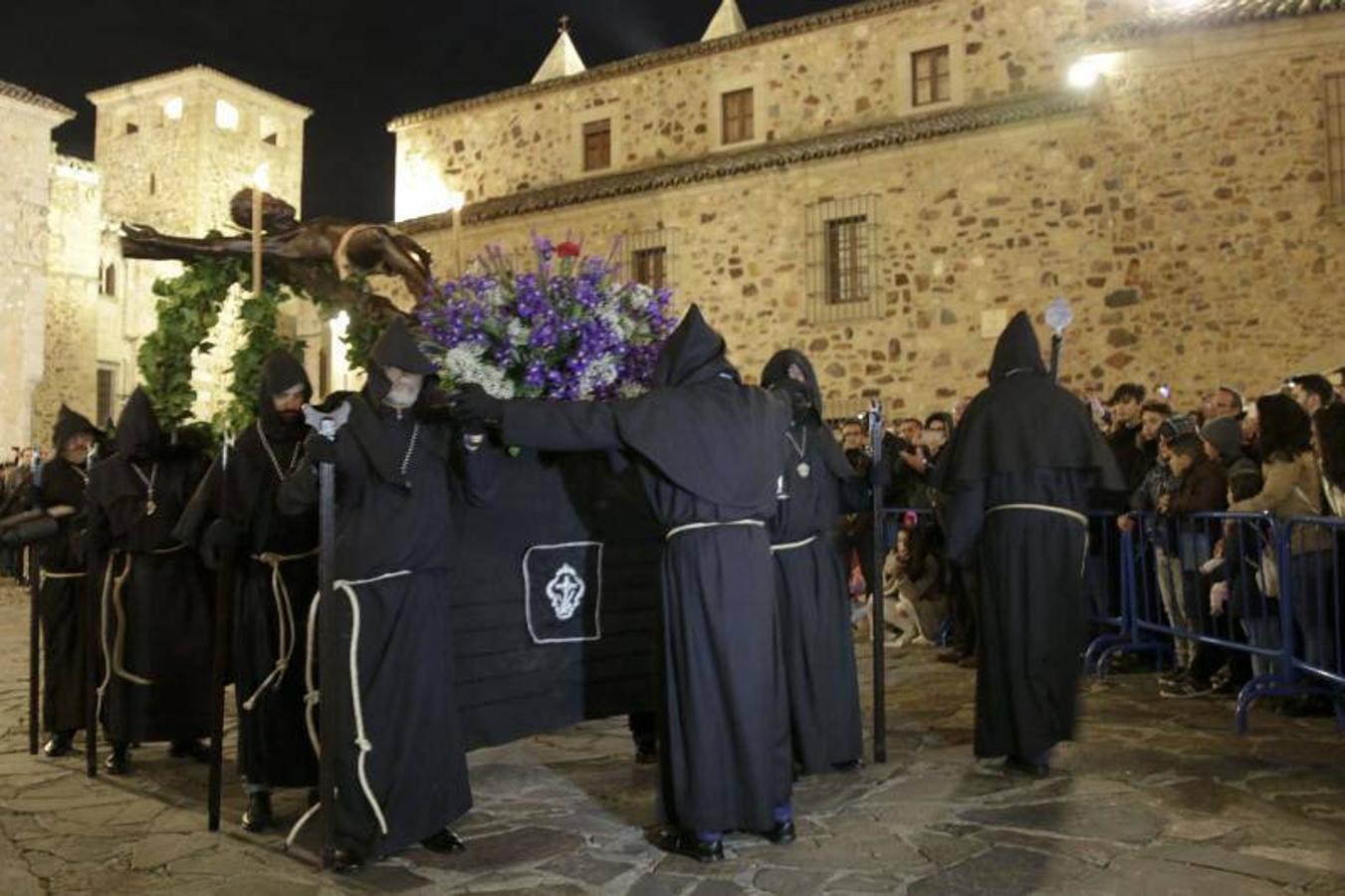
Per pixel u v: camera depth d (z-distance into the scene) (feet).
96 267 100.68
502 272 15.46
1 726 21.09
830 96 54.90
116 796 15.80
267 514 14.35
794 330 51.29
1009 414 15.46
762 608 12.48
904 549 28.60
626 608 15.69
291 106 129.39
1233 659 20.95
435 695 12.69
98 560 17.42
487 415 12.25
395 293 59.52
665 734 12.56
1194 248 42.37
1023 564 15.28
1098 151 44.29
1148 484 23.06
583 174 62.23
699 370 12.76
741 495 12.38
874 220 49.29
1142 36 41.86
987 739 15.56
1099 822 13.11
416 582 12.68
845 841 12.78
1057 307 16.16
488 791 15.42
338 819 12.18
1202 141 42.24
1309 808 13.48
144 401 17.85
